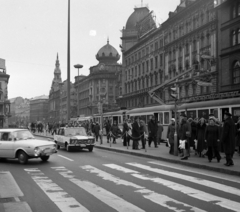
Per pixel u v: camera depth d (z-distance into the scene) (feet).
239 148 53.57
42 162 48.03
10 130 49.37
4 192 27.27
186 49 155.33
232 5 119.34
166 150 63.77
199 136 50.60
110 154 61.26
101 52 339.36
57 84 539.70
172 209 21.74
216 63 128.77
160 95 171.22
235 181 31.83
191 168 41.39
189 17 151.74
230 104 69.21
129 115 117.50
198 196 25.38
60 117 463.42
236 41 116.78
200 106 78.95
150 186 29.37
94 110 302.86
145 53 208.44
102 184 30.45
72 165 44.50
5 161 49.16
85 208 22.12
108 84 317.22
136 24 227.61
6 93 358.64
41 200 24.45
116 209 21.81
